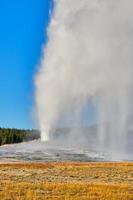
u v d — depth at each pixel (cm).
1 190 3756
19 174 5625
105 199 3466
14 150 11469
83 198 3484
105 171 6138
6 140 18300
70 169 6322
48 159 10000
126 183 5059
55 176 5594
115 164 7344
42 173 5828
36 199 3416
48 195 3606
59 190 3866
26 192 3681
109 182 5138
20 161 9319
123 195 3638
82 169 6338
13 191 3694
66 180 5231
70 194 3684
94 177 5594
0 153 10706
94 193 3712
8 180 4962
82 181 5159
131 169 6353
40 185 4075
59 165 6950
